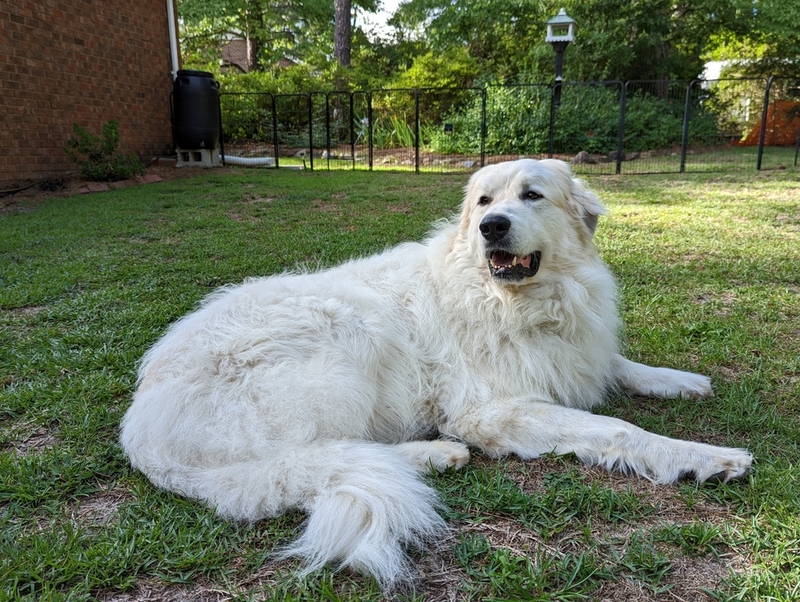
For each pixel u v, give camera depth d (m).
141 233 3.32
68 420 1.29
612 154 7.61
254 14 13.15
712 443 1.14
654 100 7.74
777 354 1.53
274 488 0.95
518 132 7.98
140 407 1.10
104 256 2.80
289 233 3.24
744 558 0.81
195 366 1.12
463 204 1.44
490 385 1.24
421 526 0.90
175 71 6.88
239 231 3.34
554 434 1.12
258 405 1.07
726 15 9.65
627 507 0.94
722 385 1.38
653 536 0.86
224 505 0.95
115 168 5.34
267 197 4.66
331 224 3.49
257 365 1.11
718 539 0.85
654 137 7.66
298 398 1.07
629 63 9.82
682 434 1.18
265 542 0.89
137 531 0.91
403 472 0.97
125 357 1.62
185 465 1.03
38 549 0.87
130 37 6.13
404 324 1.32
